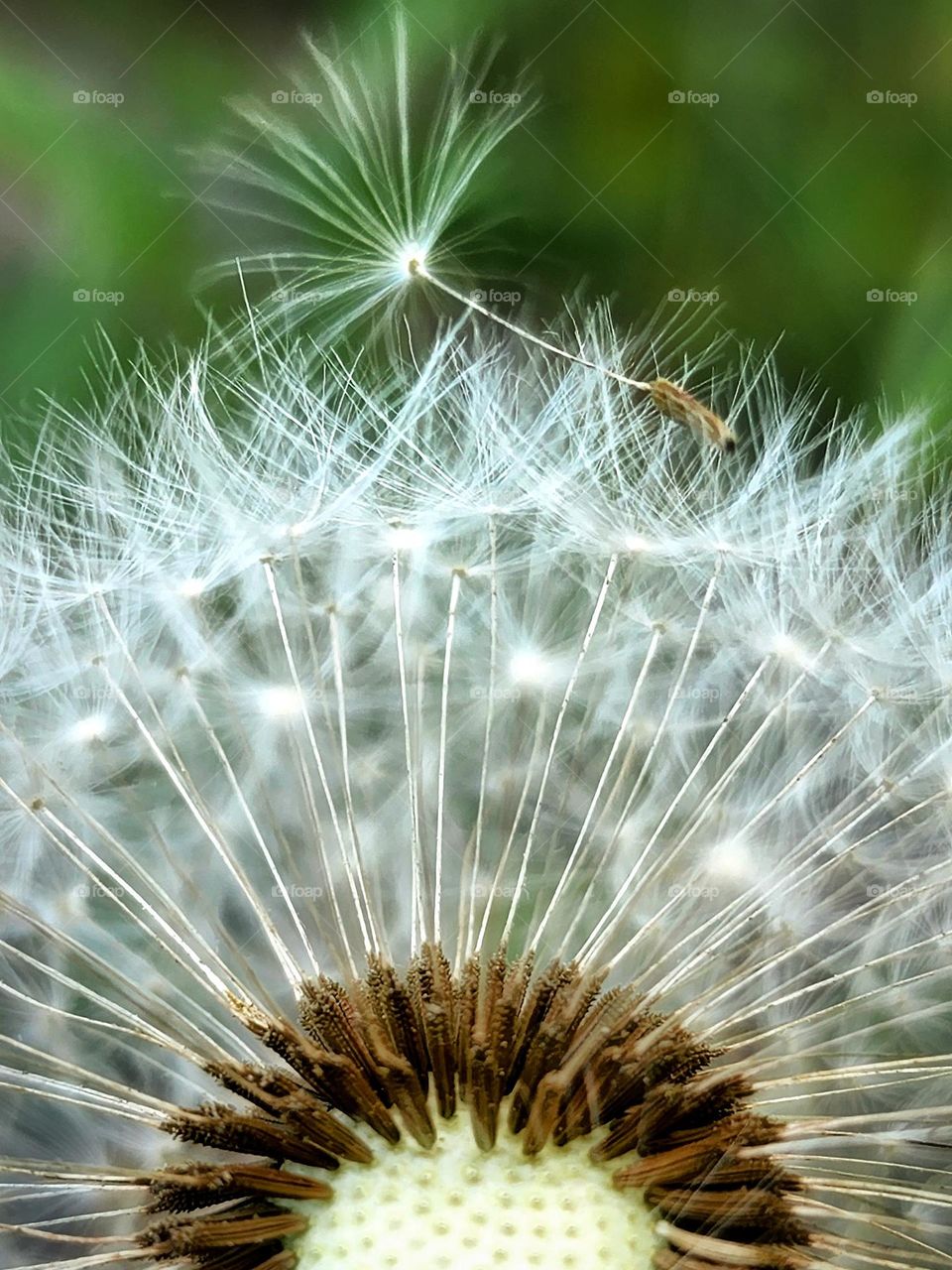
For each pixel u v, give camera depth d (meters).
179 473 0.08
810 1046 0.08
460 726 0.08
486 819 0.08
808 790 0.08
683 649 0.08
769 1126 0.07
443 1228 0.07
